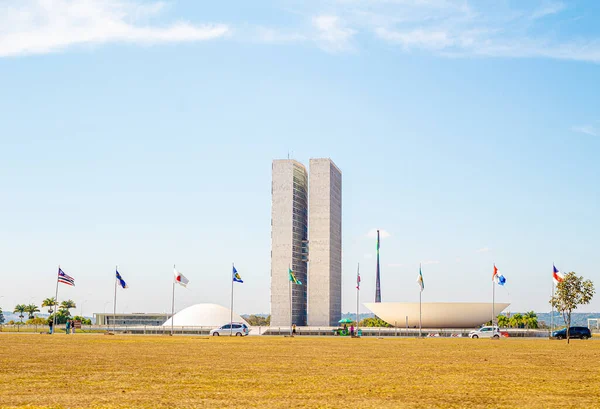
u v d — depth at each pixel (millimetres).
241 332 101750
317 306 172125
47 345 55094
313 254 173750
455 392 23312
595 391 23797
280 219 170875
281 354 45000
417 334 120188
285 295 168250
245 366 33688
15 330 120375
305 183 185375
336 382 26234
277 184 172000
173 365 33969
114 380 26422
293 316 169750
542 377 28859
